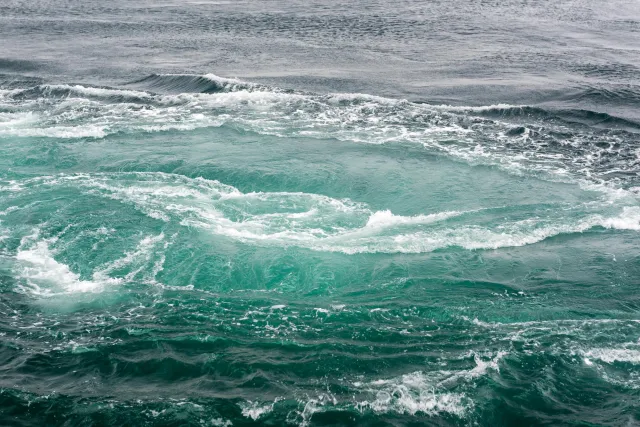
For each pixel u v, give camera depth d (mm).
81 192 24516
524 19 63406
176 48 49438
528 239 21281
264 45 50375
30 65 43844
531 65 44969
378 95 37125
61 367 14852
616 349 15531
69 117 33094
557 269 19422
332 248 20672
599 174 26859
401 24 59750
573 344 15734
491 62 45656
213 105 35062
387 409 13594
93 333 16156
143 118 33094
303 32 55781
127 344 15695
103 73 41906
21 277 18719
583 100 36812
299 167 27375
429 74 42188
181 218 22594
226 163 27594
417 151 29297
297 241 21156
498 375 14609
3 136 30266
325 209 23688
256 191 25250
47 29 56750
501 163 28031
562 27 59875
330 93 37219
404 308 17406
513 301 17719
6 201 23594
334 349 15539
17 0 72188
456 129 32062
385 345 15758
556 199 24484
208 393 14039
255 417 13352
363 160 28266
